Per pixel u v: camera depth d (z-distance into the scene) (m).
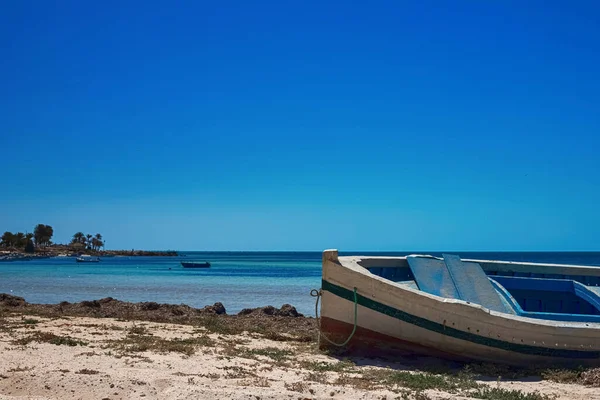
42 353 10.25
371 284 11.70
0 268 92.00
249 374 9.50
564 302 15.09
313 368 10.51
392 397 8.30
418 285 13.41
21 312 18.17
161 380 8.48
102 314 18.67
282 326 17.55
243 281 55.53
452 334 11.38
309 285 48.97
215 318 18.48
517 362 11.37
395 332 11.67
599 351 11.14
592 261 129.12
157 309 20.44
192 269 90.19
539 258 162.50
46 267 97.56
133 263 127.62
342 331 12.02
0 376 8.20
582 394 9.22
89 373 8.70
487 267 16.38
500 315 11.21
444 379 10.05
